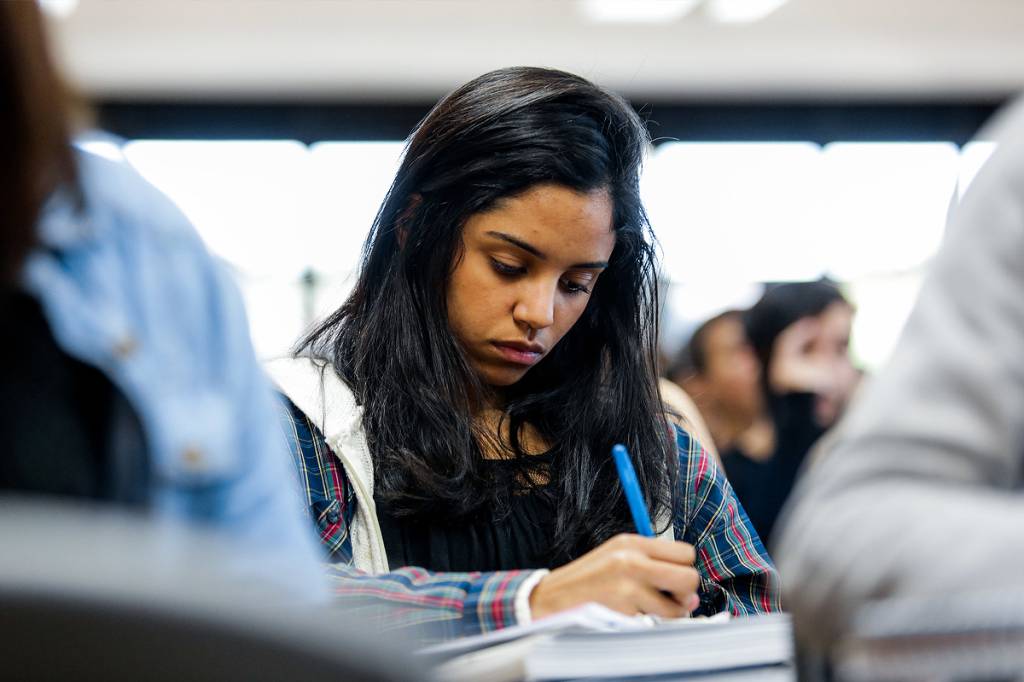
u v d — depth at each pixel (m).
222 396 0.76
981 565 0.65
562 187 1.36
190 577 0.36
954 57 7.54
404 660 0.38
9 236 0.67
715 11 7.00
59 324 0.70
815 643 0.69
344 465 1.37
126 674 0.35
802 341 3.06
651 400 1.50
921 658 0.64
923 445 0.69
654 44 7.34
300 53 7.17
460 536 1.39
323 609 0.40
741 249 7.63
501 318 1.40
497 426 1.48
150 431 0.72
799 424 3.04
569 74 1.45
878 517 0.68
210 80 7.36
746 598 1.47
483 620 1.17
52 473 0.69
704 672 0.86
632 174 1.45
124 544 0.37
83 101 0.73
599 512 1.42
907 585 0.66
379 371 1.42
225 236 7.39
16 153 0.66
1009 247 0.71
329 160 7.52
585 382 1.48
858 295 7.70
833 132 7.79
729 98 7.74
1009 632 0.64
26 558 0.35
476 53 7.27
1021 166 0.72
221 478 0.75
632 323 1.50
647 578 1.15
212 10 6.80
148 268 0.75
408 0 6.71
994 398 0.69
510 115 1.38
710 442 1.94
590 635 0.91
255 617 0.36
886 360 0.74
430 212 1.41
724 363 3.11
